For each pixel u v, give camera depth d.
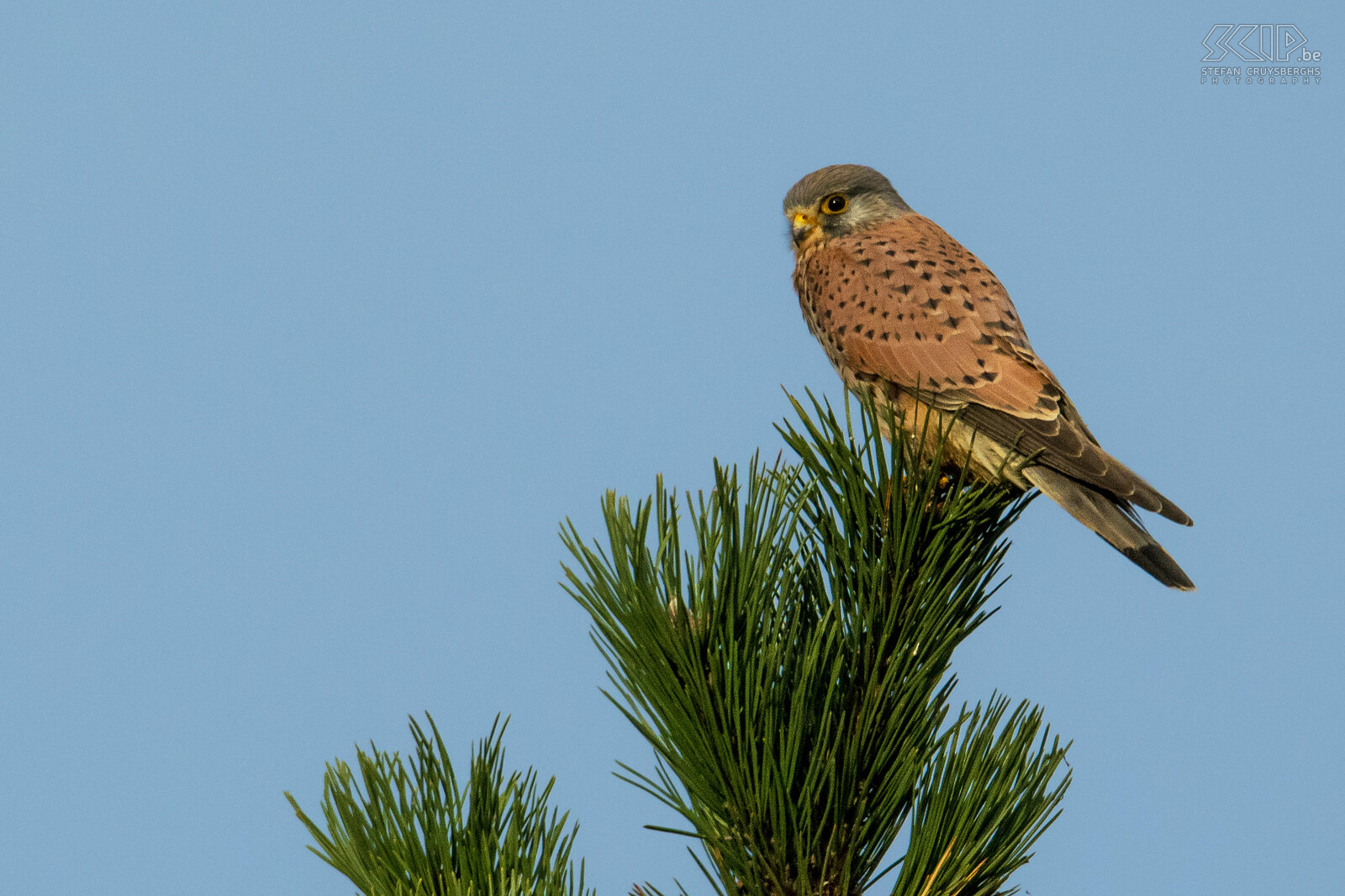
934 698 4.98
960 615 5.34
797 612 4.96
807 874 4.51
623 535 4.65
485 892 4.11
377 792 4.25
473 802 4.34
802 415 5.21
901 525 5.15
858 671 5.06
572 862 4.26
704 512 4.61
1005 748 4.70
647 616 4.51
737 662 4.43
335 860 4.25
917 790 4.78
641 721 4.79
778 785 4.39
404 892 4.05
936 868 4.48
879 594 5.07
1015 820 4.67
